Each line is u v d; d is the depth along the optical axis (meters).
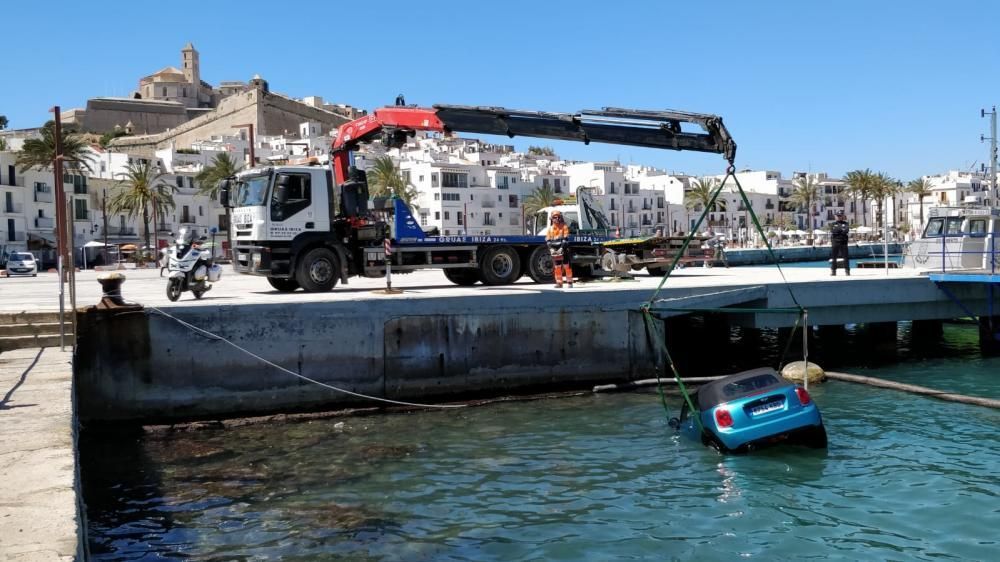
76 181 87.56
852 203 159.75
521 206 112.00
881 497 10.45
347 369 17.06
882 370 21.81
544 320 18.97
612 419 15.73
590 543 9.13
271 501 10.90
